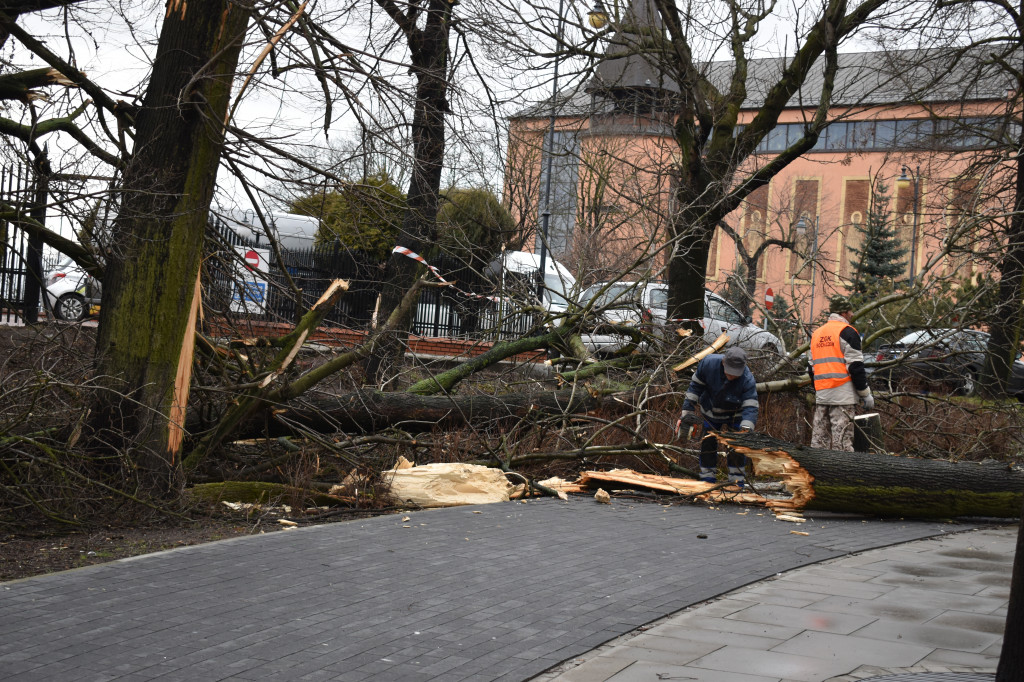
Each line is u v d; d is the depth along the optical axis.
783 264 53.38
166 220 7.60
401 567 5.86
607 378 11.45
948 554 6.76
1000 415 12.59
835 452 8.23
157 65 7.76
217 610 4.87
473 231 15.35
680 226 14.38
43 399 7.95
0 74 9.04
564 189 21.70
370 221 10.55
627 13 14.44
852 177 55.06
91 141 9.05
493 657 4.33
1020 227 15.68
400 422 9.72
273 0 8.34
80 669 3.99
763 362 12.20
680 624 4.93
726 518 8.01
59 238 8.15
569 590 5.49
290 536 6.62
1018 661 3.67
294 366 9.29
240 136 8.49
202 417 8.83
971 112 18.89
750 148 15.03
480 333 13.27
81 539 6.57
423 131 9.93
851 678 4.09
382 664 4.19
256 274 10.34
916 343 12.02
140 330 7.52
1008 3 16.31
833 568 6.26
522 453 9.95
